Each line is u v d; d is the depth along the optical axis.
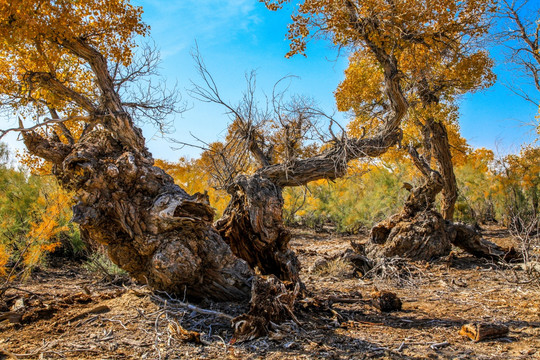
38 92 7.60
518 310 5.44
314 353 3.71
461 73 11.76
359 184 17.22
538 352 3.84
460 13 9.83
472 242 9.82
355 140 7.18
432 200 9.96
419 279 8.03
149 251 4.95
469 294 6.63
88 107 6.33
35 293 5.95
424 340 4.19
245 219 6.11
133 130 5.88
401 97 7.14
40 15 6.14
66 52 6.92
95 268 7.81
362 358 3.64
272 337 3.99
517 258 9.34
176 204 4.78
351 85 13.34
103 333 4.09
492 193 18.56
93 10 7.14
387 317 5.17
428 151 14.70
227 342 3.93
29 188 8.73
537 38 11.05
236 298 5.06
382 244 10.07
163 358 3.55
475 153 20.81
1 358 3.63
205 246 5.03
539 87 11.14
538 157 17.50
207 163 9.73
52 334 4.13
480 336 4.18
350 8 7.31
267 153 7.92
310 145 8.22
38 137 5.46
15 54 7.27
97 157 5.27
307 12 7.60
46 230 5.70
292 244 14.33
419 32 7.62
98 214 4.99
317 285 7.64
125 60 7.70
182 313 4.50
